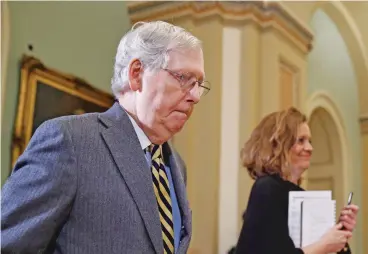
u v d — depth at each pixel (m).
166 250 1.28
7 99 3.03
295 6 4.45
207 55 3.94
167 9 4.01
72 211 1.17
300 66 4.50
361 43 5.43
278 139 2.09
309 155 2.15
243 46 4.02
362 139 5.60
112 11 4.01
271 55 4.09
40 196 1.12
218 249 3.70
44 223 1.10
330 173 5.85
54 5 3.46
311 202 1.95
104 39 3.89
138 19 4.12
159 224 1.24
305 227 1.92
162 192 1.35
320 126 5.88
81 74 3.62
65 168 1.16
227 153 3.88
